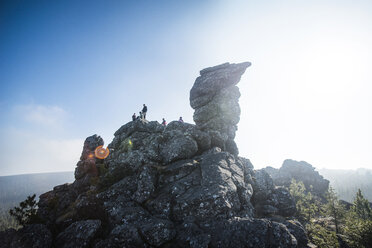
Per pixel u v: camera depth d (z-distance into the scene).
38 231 16.86
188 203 19.97
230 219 18.11
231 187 22.03
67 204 27.77
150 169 25.86
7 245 15.21
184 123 37.75
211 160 26.88
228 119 38.06
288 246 15.58
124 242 15.80
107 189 24.86
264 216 24.12
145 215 19.67
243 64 38.94
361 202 35.97
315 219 29.58
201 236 16.20
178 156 29.31
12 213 19.59
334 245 19.02
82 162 34.16
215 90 38.94
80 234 16.89
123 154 30.70
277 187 30.36
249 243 15.59
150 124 37.41
